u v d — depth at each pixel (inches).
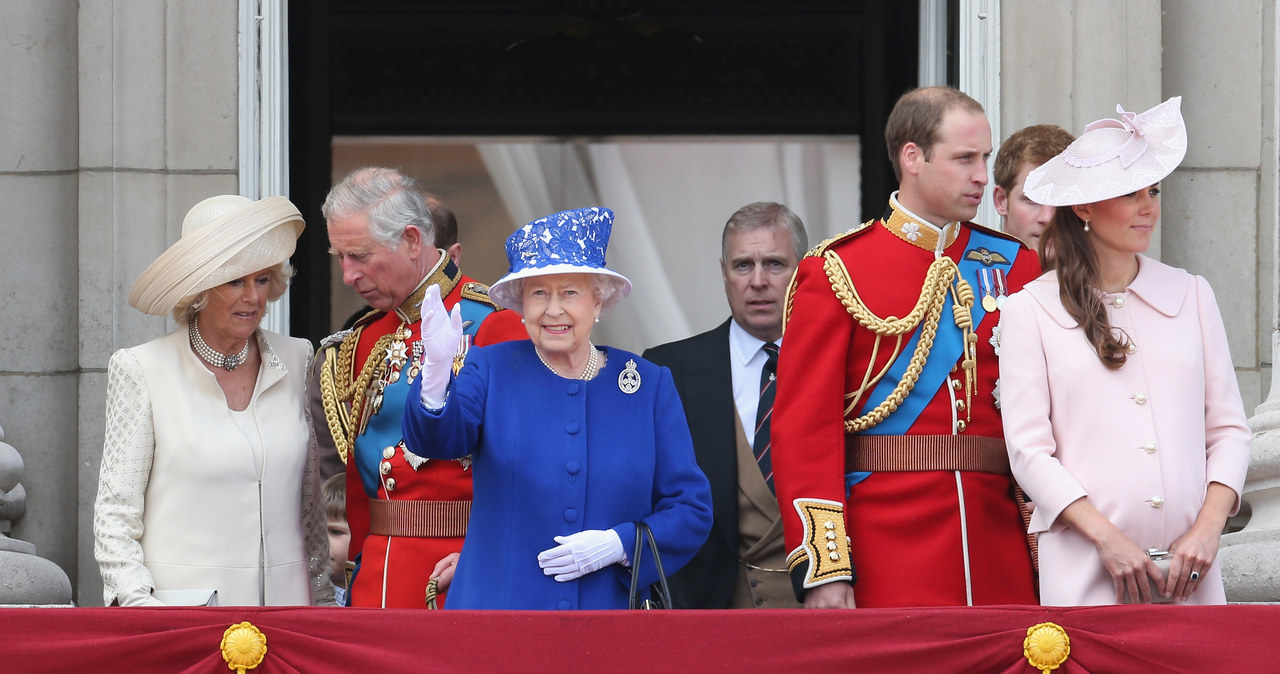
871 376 657.0
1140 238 599.2
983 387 658.8
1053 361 600.4
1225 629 541.3
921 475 647.1
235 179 896.9
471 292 732.0
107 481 641.6
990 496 650.8
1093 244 609.0
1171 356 596.4
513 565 585.3
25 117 898.7
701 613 551.8
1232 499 583.5
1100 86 906.7
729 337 804.0
